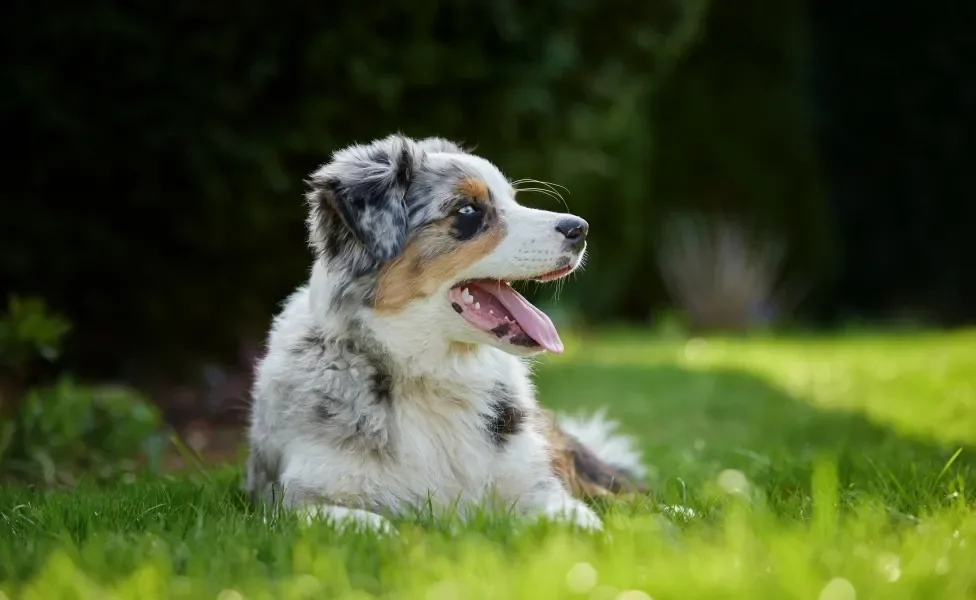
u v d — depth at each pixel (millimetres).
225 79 6859
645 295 16484
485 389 4027
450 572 2732
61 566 2803
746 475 4805
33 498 4238
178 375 8133
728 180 16172
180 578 2799
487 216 4016
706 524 3330
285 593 2643
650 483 5047
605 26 8359
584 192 13500
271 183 6996
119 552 3014
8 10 6523
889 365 9836
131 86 6766
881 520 3201
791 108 16156
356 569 2855
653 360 11375
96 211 7195
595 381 9508
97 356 7980
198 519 3404
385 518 3416
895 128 16250
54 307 7535
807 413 7555
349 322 3955
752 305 16125
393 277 3932
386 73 7023
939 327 15867
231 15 6773
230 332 8328
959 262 16203
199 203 7137
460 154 4328
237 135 6945
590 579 2590
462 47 7387
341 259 4031
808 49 16438
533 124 8000
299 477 3785
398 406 3914
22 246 6996
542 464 4039
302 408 3898
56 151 6816
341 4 6949
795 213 16391
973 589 2637
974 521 3207
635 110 14453
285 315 4324
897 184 16391
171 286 7715
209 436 7004
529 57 7637
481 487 3918
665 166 16062
